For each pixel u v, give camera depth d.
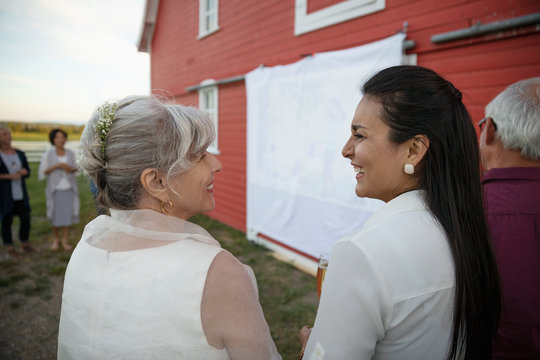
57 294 3.75
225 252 0.80
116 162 0.79
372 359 0.74
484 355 0.79
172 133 0.79
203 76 7.11
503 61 2.54
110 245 0.82
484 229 0.77
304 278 4.10
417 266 0.66
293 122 4.26
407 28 3.12
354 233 0.73
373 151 0.76
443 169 0.73
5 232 4.74
